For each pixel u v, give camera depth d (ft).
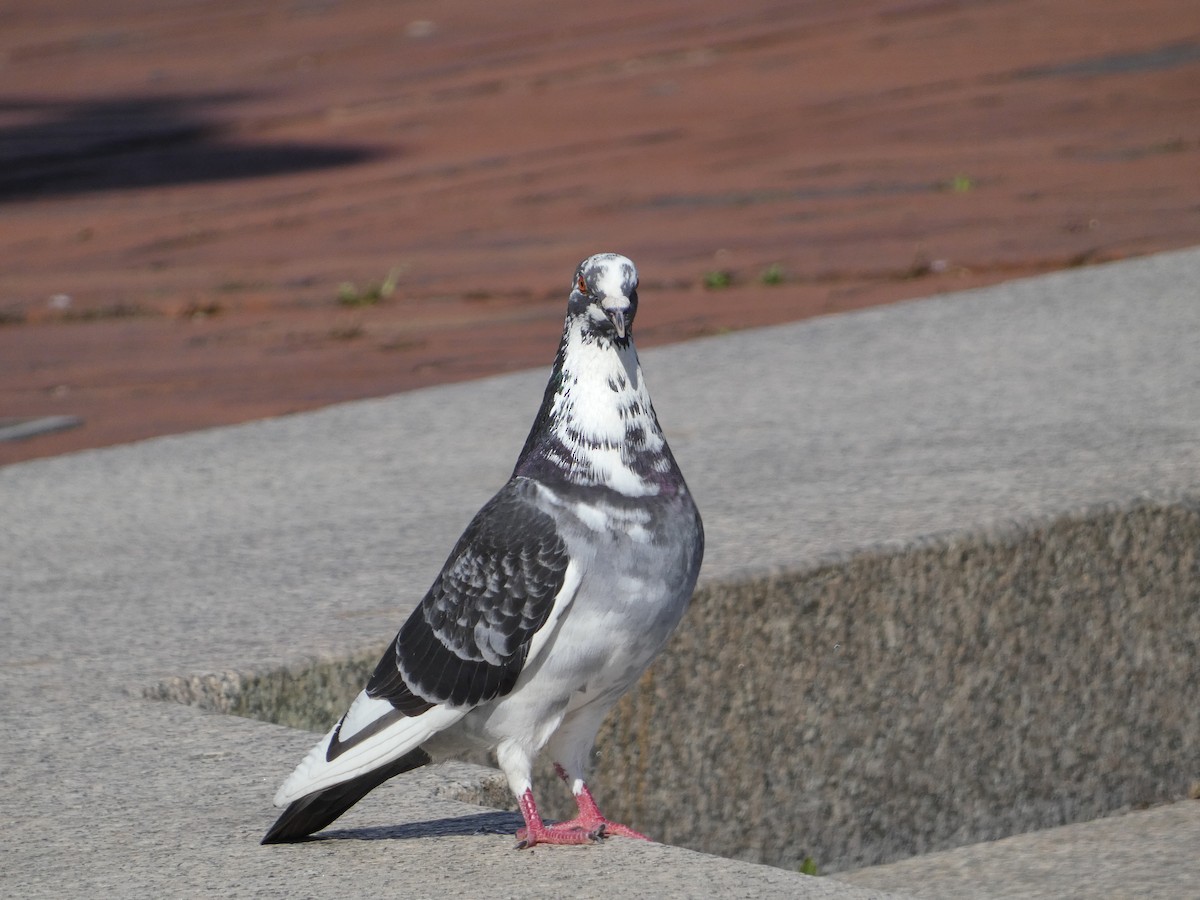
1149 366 42.68
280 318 64.90
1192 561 31.07
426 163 94.68
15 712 24.17
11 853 19.58
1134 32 111.65
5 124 116.16
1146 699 30.91
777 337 50.83
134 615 28.53
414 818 20.76
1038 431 36.88
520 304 64.23
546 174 89.10
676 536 19.02
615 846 19.67
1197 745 31.55
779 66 112.27
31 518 36.32
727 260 67.46
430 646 18.90
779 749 27.68
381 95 116.37
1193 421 36.65
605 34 130.31
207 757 22.59
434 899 18.12
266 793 21.35
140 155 104.27
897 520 30.01
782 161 87.10
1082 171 79.05
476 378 53.52
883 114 96.22
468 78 119.03
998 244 65.77
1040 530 29.60
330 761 18.72
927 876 27.61
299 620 27.61
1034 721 29.89
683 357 49.06
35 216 88.89
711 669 26.91
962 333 48.88
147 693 24.81
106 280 73.26
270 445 42.34
